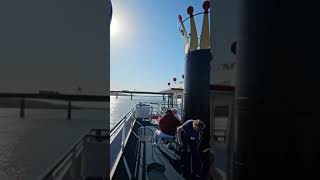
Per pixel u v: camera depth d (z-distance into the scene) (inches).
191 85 273.9
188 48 282.5
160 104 668.7
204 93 264.5
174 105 599.5
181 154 221.8
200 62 264.5
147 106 619.8
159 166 221.5
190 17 275.1
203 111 263.9
